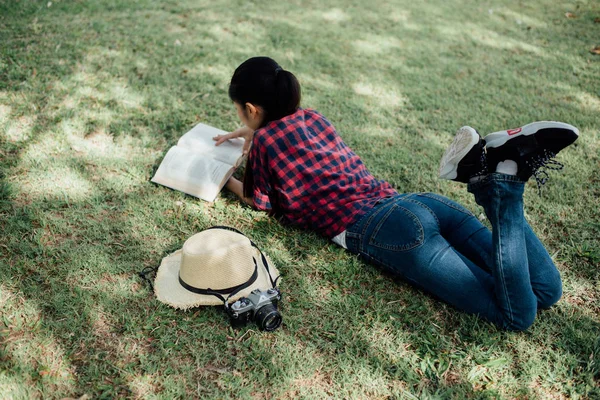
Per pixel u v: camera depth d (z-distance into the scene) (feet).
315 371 6.97
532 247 7.43
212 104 12.94
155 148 11.20
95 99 12.49
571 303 8.15
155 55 14.85
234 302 7.20
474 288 7.42
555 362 7.13
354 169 8.71
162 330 7.29
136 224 9.12
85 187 9.87
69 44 14.67
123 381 6.61
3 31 14.88
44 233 8.77
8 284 7.74
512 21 19.65
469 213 8.25
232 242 7.45
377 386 6.78
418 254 7.48
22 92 12.27
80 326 7.23
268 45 16.29
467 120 13.20
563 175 11.20
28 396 6.30
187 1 19.03
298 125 8.34
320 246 9.02
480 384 6.90
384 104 13.70
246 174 9.04
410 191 10.62
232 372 6.87
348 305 7.95
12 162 10.21
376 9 20.02
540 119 13.30
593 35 18.57
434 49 17.06
